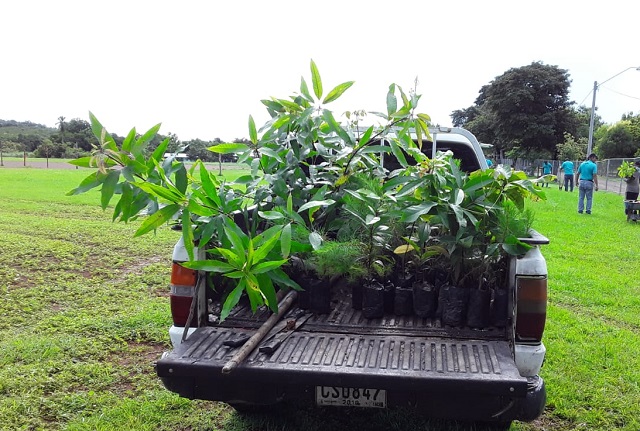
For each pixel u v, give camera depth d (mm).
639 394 3938
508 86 56562
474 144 5148
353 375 2467
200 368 2596
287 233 2848
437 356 2643
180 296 3082
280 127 3600
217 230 3020
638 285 7113
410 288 3172
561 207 16516
